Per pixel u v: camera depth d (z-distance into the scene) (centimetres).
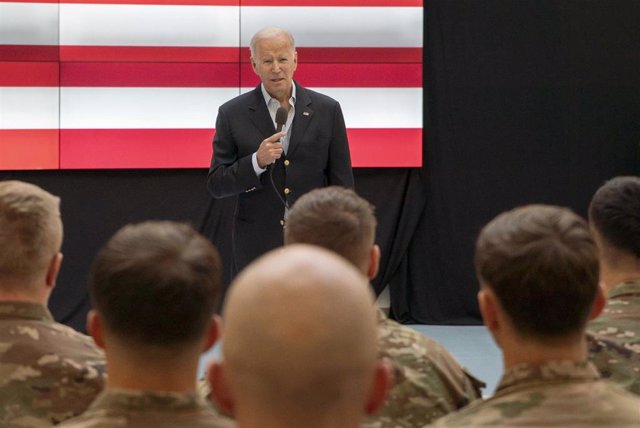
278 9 754
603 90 777
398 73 762
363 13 758
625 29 776
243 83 754
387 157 763
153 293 158
